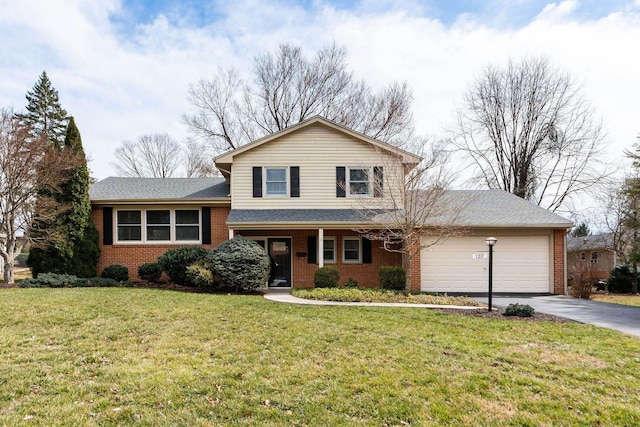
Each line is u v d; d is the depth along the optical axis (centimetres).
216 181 1745
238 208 1476
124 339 623
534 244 1421
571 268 2133
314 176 1496
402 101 2817
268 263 1309
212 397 415
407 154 1446
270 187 1497
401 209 1368
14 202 1277
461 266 1417
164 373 475
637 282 1975
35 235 1334
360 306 1010
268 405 400
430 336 683
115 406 388
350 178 1504
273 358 547
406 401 415
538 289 1412
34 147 1266
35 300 895
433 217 1336
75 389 425
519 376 491
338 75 2892
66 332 652
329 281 1341
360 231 1401
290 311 894
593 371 515
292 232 1519
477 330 737
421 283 1412
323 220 1367
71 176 1375
